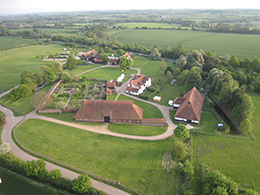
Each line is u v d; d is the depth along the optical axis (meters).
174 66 157.62
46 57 189.12
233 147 66.38
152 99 103.81
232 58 135.25
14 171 56.97
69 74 133.25
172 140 70.31
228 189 47.16
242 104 76.88
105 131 76.25
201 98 93.88
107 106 82.81
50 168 57.50
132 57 187.75
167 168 57.88
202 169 57.41
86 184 47.44
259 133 73.38
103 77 136.00
